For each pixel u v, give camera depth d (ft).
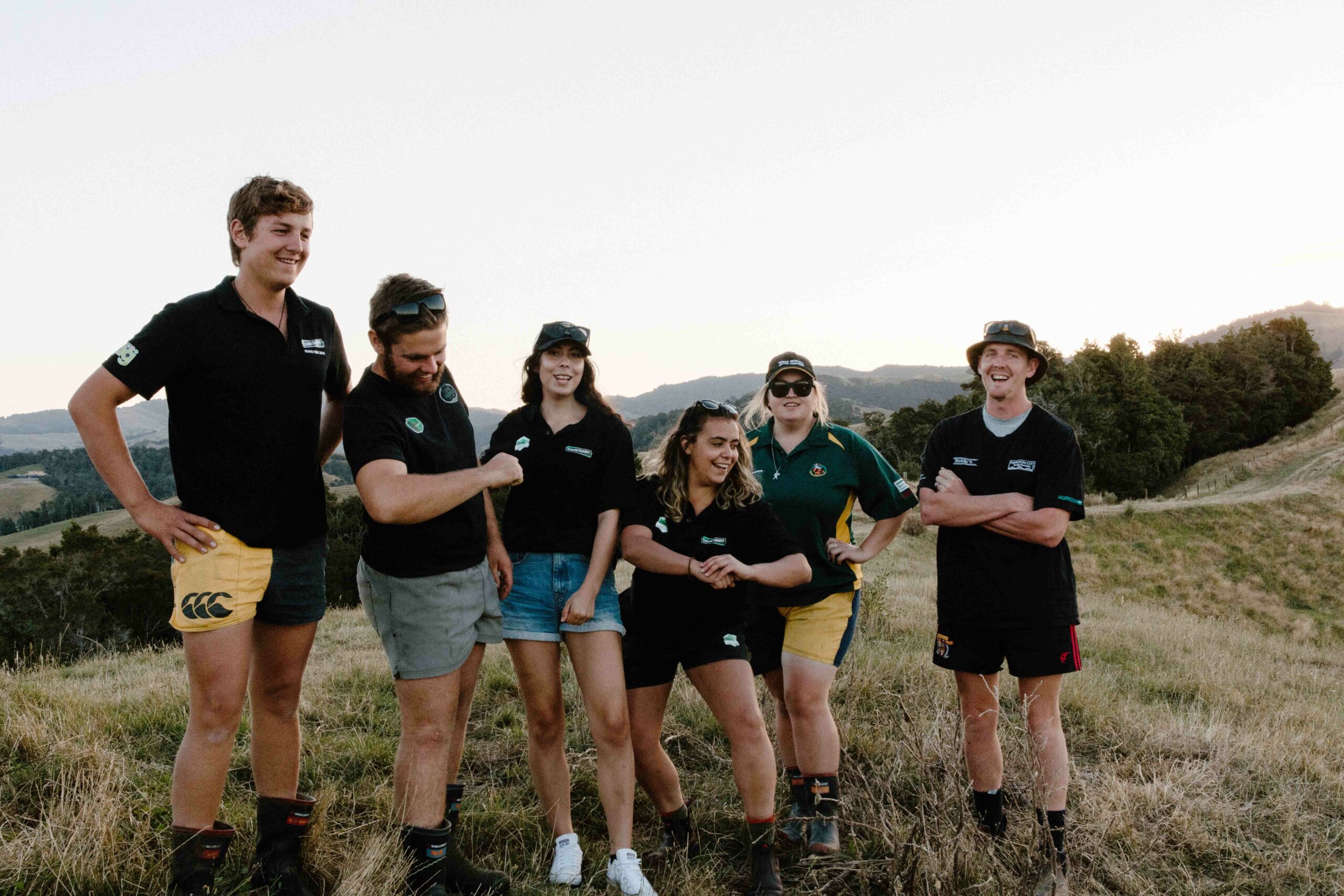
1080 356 219.61
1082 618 41.98
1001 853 11.87
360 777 13.32
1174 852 13.21
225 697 8.87
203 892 8.97
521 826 12.07
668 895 10.66
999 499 12.54
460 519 10.43
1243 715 22.35
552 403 11.57
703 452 11.39
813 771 12.35
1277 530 122.52
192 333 8.57
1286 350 273.13
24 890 8.75
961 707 13.42
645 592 11.80
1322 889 12.59
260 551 9.06
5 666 20.61
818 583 13.10
